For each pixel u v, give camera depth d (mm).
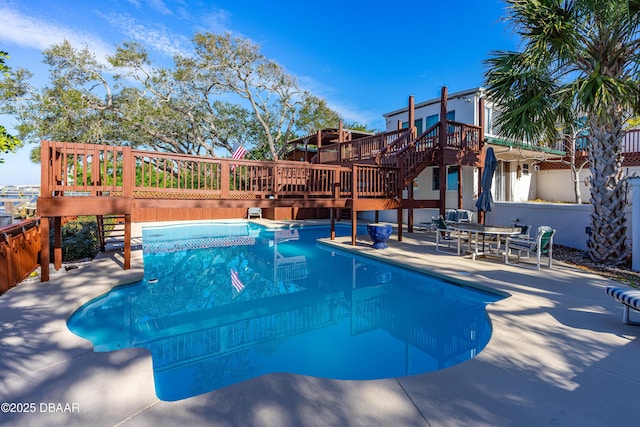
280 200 8711
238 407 2176
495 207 10367
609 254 6398
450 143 11086
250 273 7113
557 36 5785
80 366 2715
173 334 4078
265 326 4348
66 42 18078
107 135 19250
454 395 2307
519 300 4336
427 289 5902
